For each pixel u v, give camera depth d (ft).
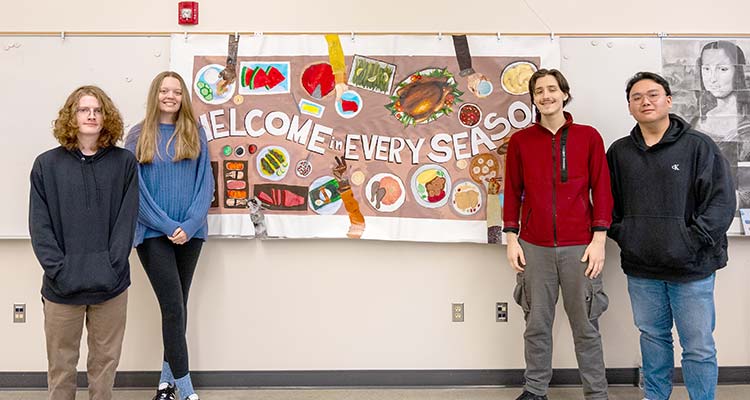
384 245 9.53
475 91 9.39
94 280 6.77
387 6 9.52
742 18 9.46
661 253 7.61
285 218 9.39
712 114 9.41
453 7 9.52
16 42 9.37
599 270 7.95
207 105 9.37
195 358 9.48
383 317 9.57
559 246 8.06
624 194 8.05
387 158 9.41
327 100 9.41
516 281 9.48
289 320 9.56
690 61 9.44
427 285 9.55
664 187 7.66
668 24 9.52
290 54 9.41
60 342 6.97
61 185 6.80
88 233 6.85
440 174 9.40
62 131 6.85
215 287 9.50
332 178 9.40
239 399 9.10
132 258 9.49
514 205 8.54
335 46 9.41
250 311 9.53
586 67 9.46
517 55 9.41
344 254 9.54
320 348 9.57
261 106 9.39
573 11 9.52
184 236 8.16
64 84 9.39
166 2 9.48
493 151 9.39
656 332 8.13
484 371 9.57
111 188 7.03
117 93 9.43
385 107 9.41
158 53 9.46
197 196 8.48
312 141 9.40
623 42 9.45
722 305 9.55
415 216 9.40
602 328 9.59
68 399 7.14
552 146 8.20
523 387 9.41
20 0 9.44
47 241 6.70
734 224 9.37
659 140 7.80
